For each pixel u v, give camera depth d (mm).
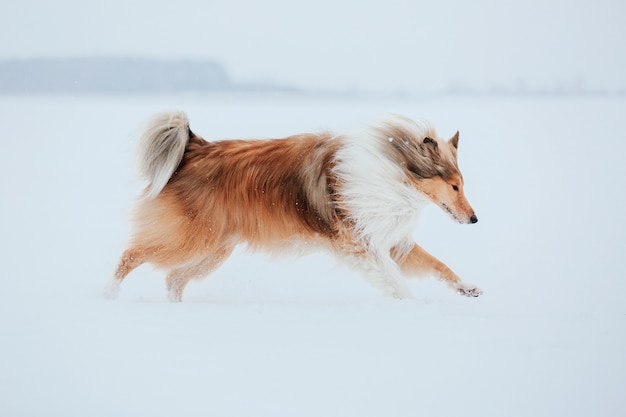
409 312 6551
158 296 8055
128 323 6148
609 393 4695
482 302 7465
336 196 7578
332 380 4863
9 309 6625
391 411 4422
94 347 5516
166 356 5312
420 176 7699
